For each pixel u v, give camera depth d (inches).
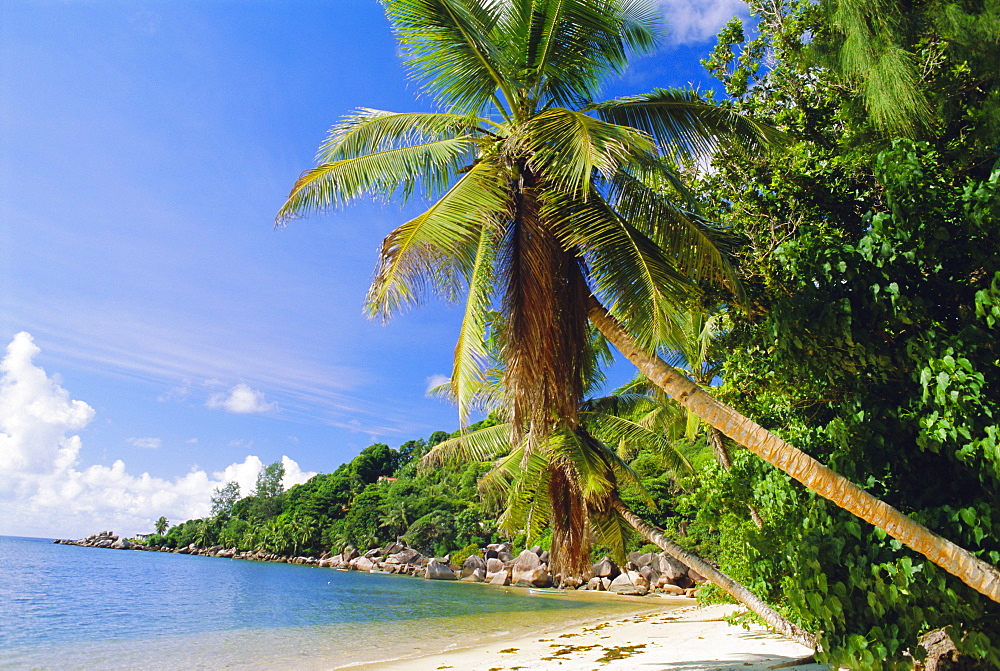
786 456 219.1
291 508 3383.4
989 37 239.3
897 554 203.0
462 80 308.0
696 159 331.9
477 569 2042.3
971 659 206.8
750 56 361.4
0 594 1104.2
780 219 298.2
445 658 524.1
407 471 3334.2
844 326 213.0
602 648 550.6
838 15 265.7
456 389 285.6
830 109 333.4
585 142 234.4
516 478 604.1
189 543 3996.1
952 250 206.5
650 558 1679.4
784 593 257.8
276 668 489.4
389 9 297.0
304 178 304.0
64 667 498.6
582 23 305.0
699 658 452.8
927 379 194.4
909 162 211.8
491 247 292.8
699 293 294.4
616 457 501.7
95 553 3533.5
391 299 254.2
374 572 2416.3
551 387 264.8
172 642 649.6
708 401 243.4
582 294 281.9
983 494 196.4
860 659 195.5
